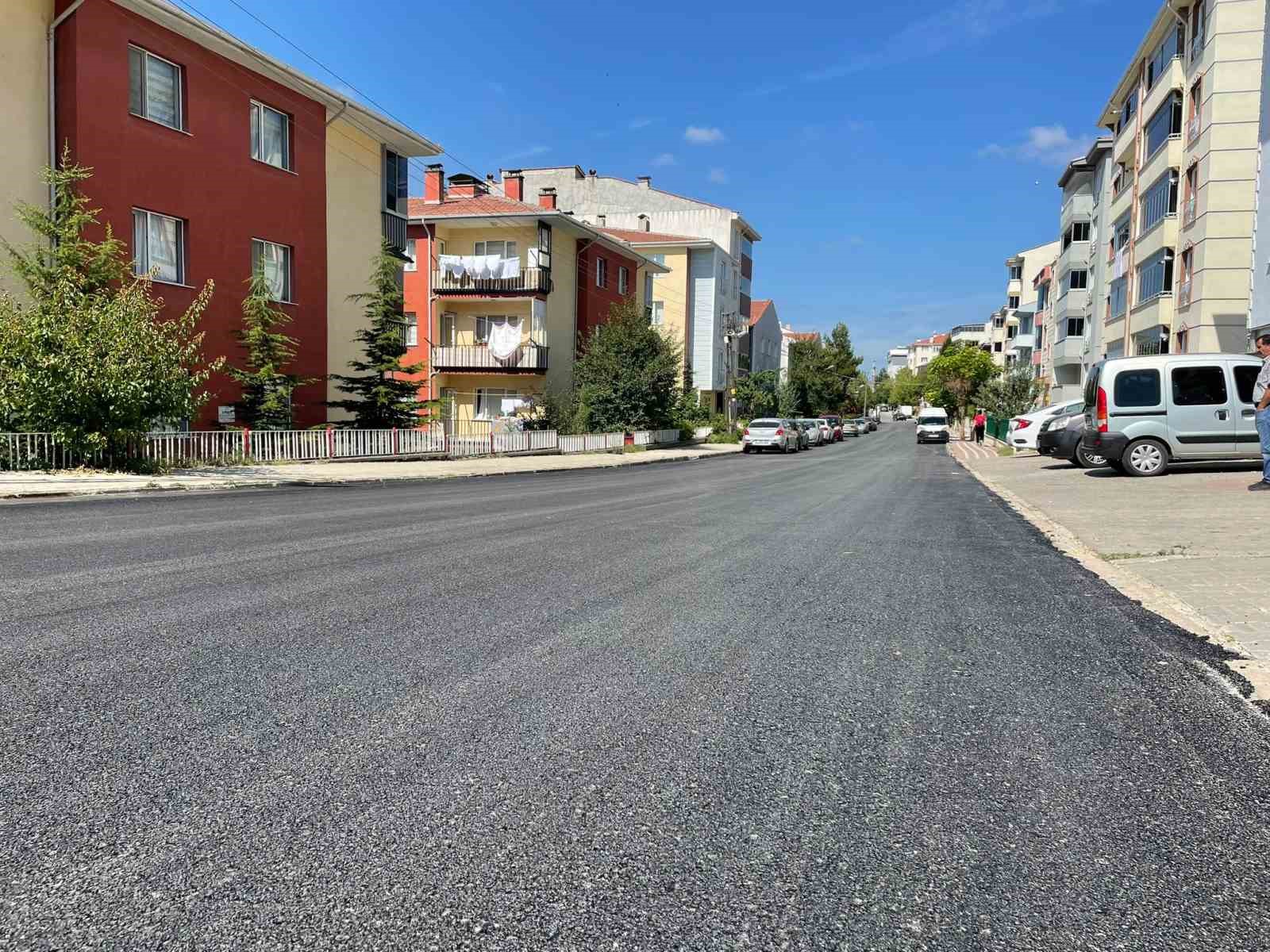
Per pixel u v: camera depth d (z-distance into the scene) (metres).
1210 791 2.85
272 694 3.69
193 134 19.38
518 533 8.94
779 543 8.37
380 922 2.10
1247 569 6.46
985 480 18.05
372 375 24.38
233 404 20.52
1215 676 4.05
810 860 2.41
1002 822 2.64
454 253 36.91
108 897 2.18
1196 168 26.52
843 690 3.85
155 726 3.31
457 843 2.47
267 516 10.31
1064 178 47.81
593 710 3.56
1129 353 33.09
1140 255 31.83
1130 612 5.37
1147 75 32.00
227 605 5.32
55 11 17.08
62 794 2.73
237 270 20.64
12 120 16.38
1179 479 13.70
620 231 57.69
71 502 11.70
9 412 14.10
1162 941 2.05
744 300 68.00
